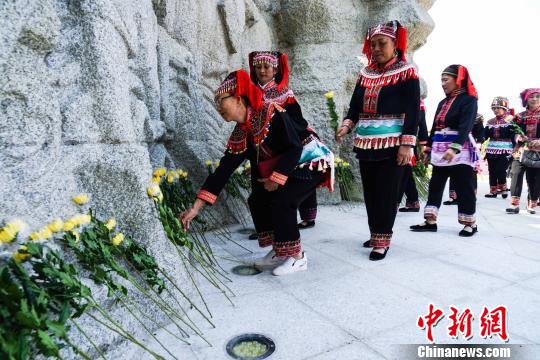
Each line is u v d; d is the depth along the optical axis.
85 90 1.63
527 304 1.94
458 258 2.66
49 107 1.39
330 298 2.02
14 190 1.25
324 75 4.59
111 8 1.68
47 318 1.09
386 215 2.60
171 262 1.92
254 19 4.32
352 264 2.54
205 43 3.63
